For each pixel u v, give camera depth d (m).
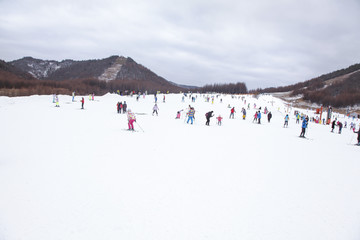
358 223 5.14
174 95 66.06
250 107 53.47
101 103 38.72
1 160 7.74
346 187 7.32
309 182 7.55
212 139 14.12
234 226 4.73
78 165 7.65
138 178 6.86
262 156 10.59
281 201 6.00
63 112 23.30
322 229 4.84
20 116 18.38
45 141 10.62
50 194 5.57
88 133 13.15
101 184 6.29
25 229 4.26
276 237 4.46
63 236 4.12
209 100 59.62
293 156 11.10
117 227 4.46
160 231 4.41
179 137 13.91
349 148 15.02
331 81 156.25
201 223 4.76
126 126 16.72
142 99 51.34
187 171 7.75
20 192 5.59
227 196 6.07
